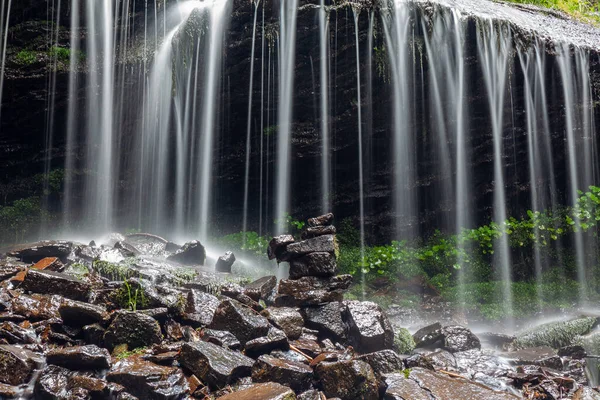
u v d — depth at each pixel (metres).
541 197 8.70
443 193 8.49
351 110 7.98
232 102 7.91
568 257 8.70
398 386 3.46
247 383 3.37
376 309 4.33
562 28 9.20
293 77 7.79
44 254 5.36
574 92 8.34
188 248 6.03
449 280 8.05
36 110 7.81
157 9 8.02
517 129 8.34
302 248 4.75
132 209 8.20
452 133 8.22
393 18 7.62
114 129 7.98
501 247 8.46
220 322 3.87
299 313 4.26
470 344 4.77
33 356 3.39
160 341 3.65
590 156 8.59
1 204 7.87
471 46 7.91
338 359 3.68
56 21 7.93
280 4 7.61
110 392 3.10
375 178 8.41
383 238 8.52
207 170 8.20
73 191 8.10
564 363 4.86
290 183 8.38
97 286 4.58
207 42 7.69
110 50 7.91
